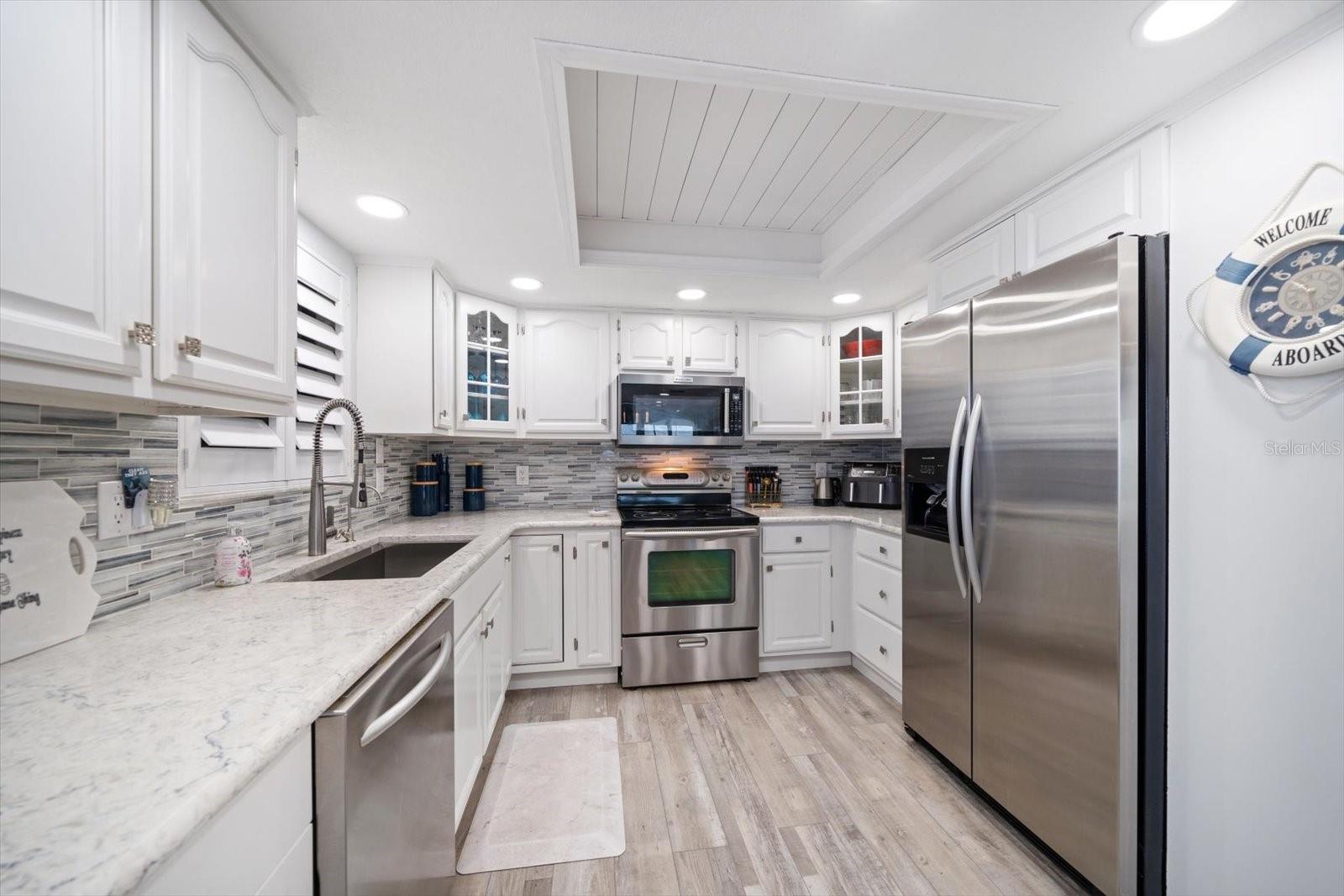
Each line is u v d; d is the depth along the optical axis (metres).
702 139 1.82
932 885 1.42
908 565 2.08
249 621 1.03
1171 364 1.28
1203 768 1.22
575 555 2.66
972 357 1.70
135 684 0.76
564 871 1.48
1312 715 1.06
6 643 0.84
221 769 0.56
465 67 1.17
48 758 0.57
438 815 1.22
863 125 1.74
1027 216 1.72
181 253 0.85
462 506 3.08
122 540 1.09
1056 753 1.42
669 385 2.98
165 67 0.81
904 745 2.11
